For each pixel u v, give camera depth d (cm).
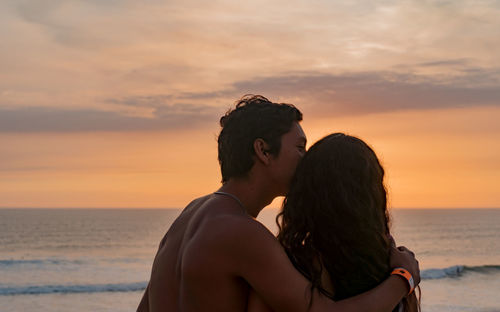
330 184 193
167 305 192
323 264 193
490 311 2450
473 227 11356
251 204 200
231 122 201
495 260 5884
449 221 13825
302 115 208
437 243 7875
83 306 2491
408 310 200
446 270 4206
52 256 5725
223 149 203
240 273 177
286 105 205
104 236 8481
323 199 192
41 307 2472
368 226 193
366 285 192
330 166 194
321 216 192
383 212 206
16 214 17625
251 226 180
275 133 197
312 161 196
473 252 6775
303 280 181
